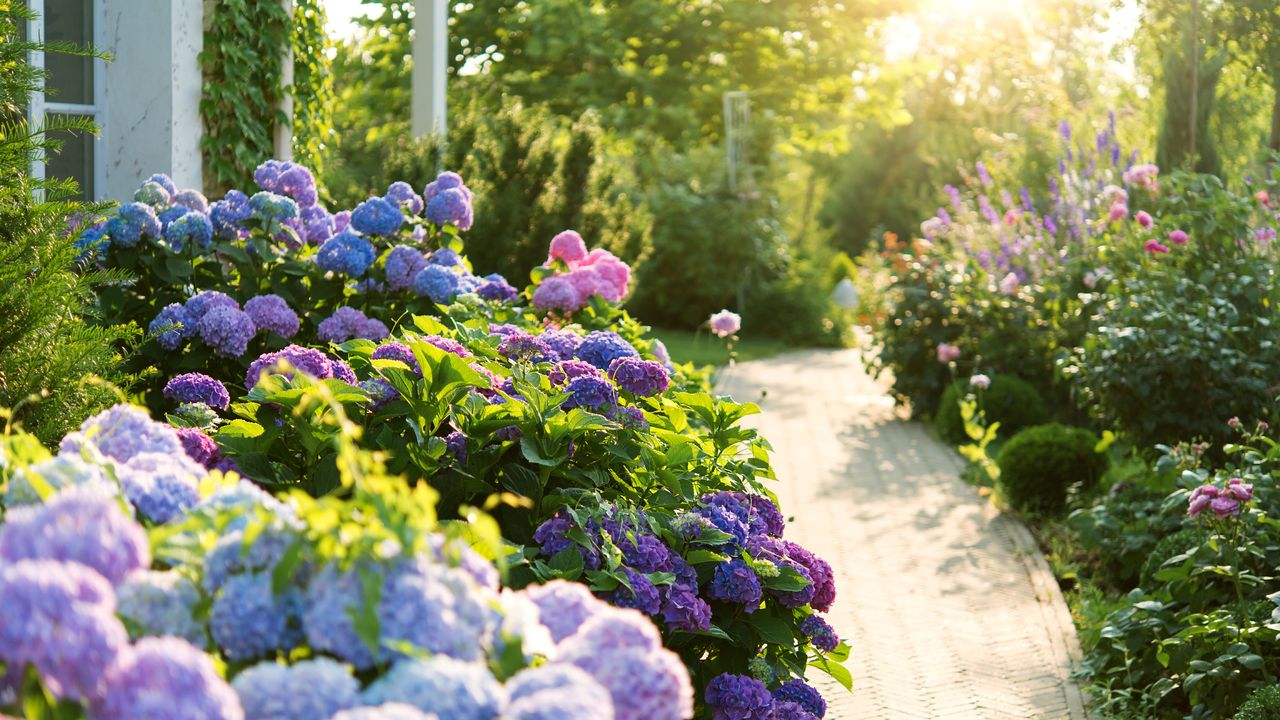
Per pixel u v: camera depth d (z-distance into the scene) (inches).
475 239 410.3
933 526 302.5
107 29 224.4
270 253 183.5
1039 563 268.1
